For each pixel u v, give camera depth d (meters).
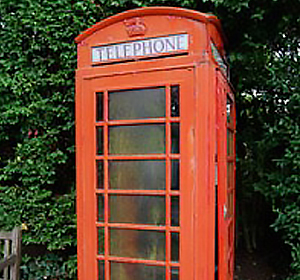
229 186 2.76
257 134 3.34
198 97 2.06
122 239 2.28
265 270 3.58
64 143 3.35
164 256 2.17
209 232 2.04
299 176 2.71
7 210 3.20
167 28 2.14
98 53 2.33
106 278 2.30
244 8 2.77
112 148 2.30
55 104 3.21
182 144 2.10
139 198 2.24
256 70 2.95
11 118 3.16
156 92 2.18
